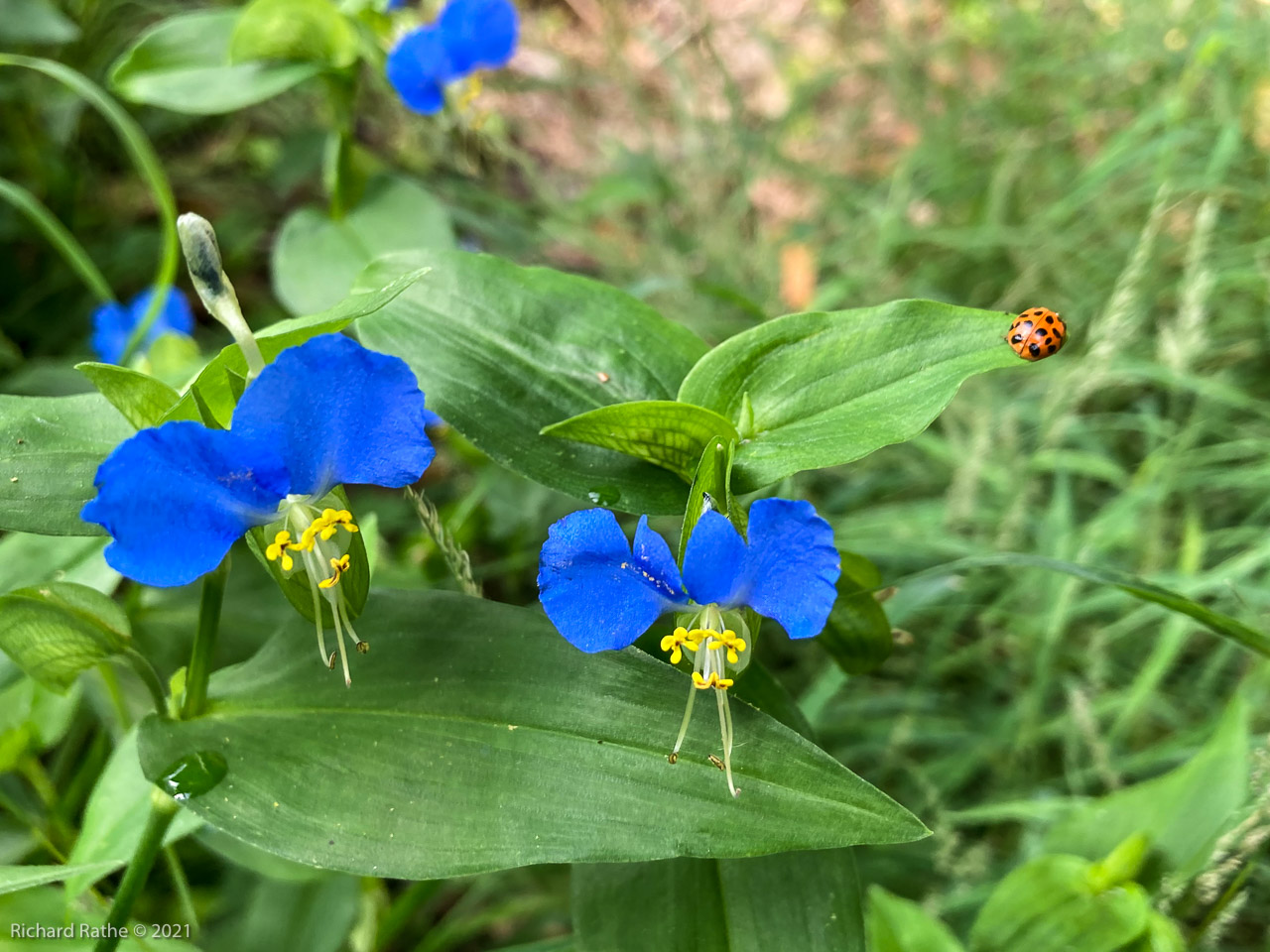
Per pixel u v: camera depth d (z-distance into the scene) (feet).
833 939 0.33
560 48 1.19
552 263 1.05
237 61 0.61
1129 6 0.91
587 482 0.35
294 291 0.63
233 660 0.52
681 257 0.94
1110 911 0.38
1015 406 0.71
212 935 0.49
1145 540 0.66
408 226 0.65
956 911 0.52
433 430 0.77
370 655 0.33
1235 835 0.37
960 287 0.92
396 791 0.30
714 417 0.32
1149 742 0.62
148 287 0.94
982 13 1.04
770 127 1.03
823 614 0.28
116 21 1.00
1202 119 0.83
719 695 0.29
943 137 0.97
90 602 0.32
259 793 0.31
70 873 0.30
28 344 0.87
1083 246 0.85
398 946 0.61
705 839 0.29
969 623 0.73
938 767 0.60
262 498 0.29
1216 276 0.66
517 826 0.29
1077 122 0.90
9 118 0.89
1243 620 0.55
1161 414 0.80
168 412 0.30
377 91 0.87
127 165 1.02
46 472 0.32
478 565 0.75
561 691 0.32
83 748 0.60
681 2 1.01
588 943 0.33
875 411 0.33
